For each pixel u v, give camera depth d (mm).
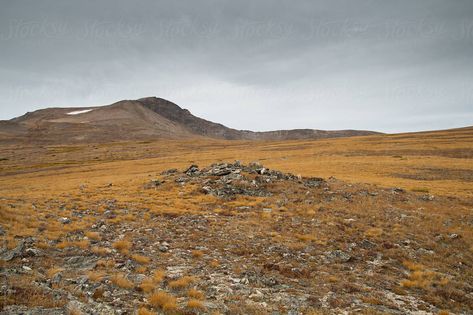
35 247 16625
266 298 13469
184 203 31078
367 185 41969
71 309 10008
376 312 13047
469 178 56250
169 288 13570
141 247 18875
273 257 19219
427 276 18328
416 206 33156
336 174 62281
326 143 137750
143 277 14320
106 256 16797
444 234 25609
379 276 17891
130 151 154750
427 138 134000
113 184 44781
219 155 114000
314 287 15438
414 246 23172
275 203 32094
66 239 18828
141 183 43281
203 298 12672
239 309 12062
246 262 18047
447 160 77438
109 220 23906
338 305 13469
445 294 16156
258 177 39375
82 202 30172
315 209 30500
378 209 31297
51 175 84188
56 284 12328
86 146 185625
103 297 11773
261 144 165500
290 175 42844
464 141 111500
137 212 27125
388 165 71562
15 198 30156
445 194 39594
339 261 19688
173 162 97062
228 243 21047
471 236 25312
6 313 9164
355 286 15898
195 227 23969
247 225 25250
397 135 161750
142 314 10539
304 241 22625
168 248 19297
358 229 25812
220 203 31672
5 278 12062
